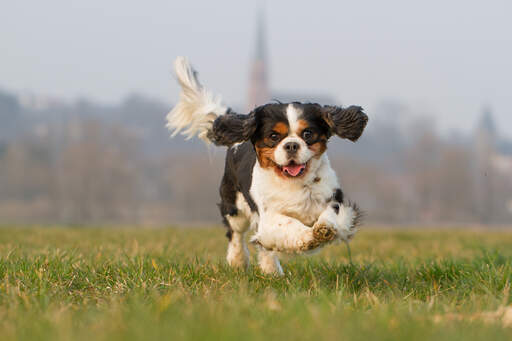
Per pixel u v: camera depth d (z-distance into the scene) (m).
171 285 6.23
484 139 180.50
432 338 4.09
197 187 126.38
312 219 6.66
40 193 126.62
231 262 8.10
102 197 122.19
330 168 6.77
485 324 4.66
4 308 5.21
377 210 128.25
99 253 8.89
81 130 135.38
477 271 7.07
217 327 4.09
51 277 6.55
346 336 4.05
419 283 7.14
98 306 5.50
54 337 4.02
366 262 8.81
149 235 15.30
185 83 9.12
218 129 7.02
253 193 6.98
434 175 126.00
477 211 128.50
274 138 6.40
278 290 6.35
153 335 3.98
